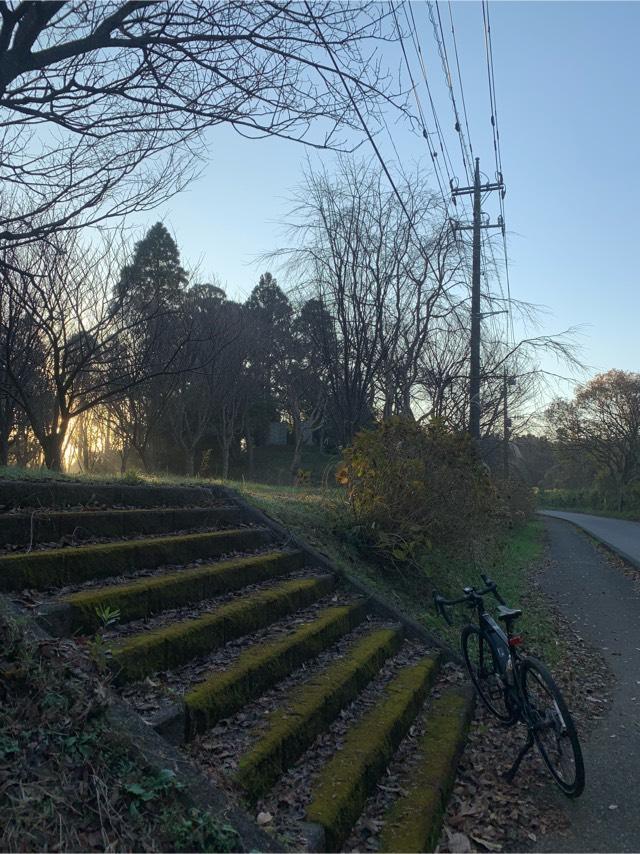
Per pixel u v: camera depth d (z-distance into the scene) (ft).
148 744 10.74
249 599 18.21
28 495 17.99
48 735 10.07
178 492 24.31
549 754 15.23
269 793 11.78
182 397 82.12
